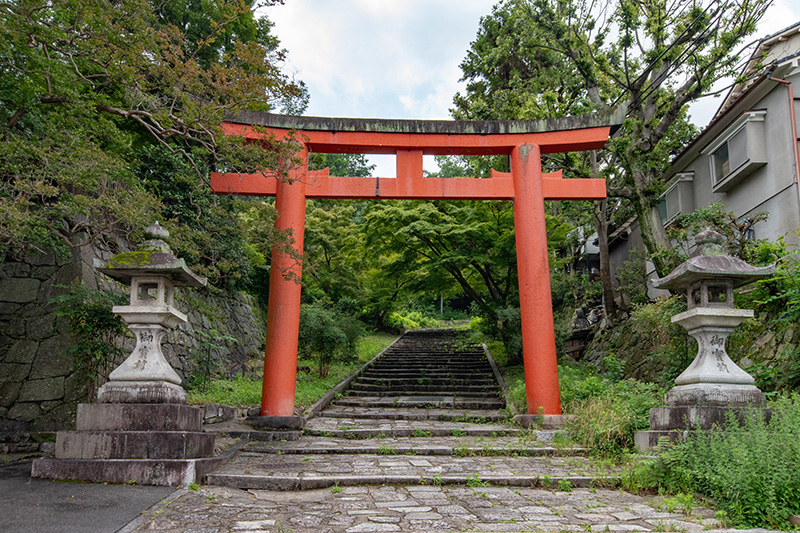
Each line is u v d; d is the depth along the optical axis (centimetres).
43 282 875
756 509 439
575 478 597
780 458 457
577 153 1667
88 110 655
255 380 1365
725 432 557
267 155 759
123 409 589
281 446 802
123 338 925
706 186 1464
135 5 614
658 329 1051
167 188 1098
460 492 558
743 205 1310
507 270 1552
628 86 1297
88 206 620
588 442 786
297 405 1088
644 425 731
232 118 960
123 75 665
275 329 950
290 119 995
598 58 1296
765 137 1223
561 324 1495
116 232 1034
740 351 947
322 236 2034
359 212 3247
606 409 816
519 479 599
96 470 550
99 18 603
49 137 625
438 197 1022
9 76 659
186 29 1403
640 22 1256
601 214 1655
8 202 570
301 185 1000
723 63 1186
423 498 529
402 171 1027
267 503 508
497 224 1452
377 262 1827
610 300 1620
